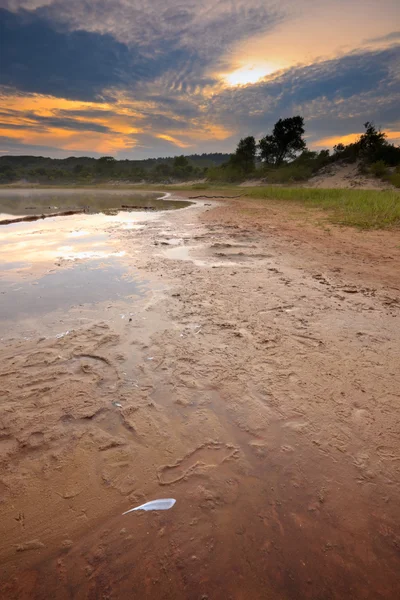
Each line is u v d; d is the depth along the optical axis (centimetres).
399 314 407
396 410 242
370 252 736
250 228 1102
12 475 193
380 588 139
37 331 369
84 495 181
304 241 873
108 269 614
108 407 249
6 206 2098
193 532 161
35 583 141
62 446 214
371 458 202
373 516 168
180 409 247
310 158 4397
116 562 149
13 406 249
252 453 208
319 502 176
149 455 207
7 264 650
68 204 2284
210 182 5275
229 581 141
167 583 141
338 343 338
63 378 283
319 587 139
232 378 281
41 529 164
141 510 172
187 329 372
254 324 384
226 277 568
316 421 232
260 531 161
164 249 787
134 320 396
